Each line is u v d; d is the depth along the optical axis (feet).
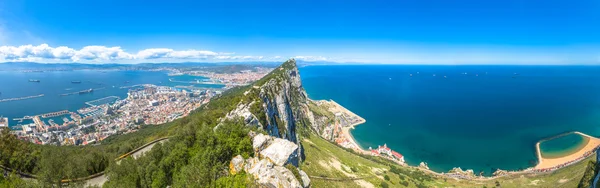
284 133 442.50
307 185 217.36
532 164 605.31
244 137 228.84
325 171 347.97
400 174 467.52
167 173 206.39
